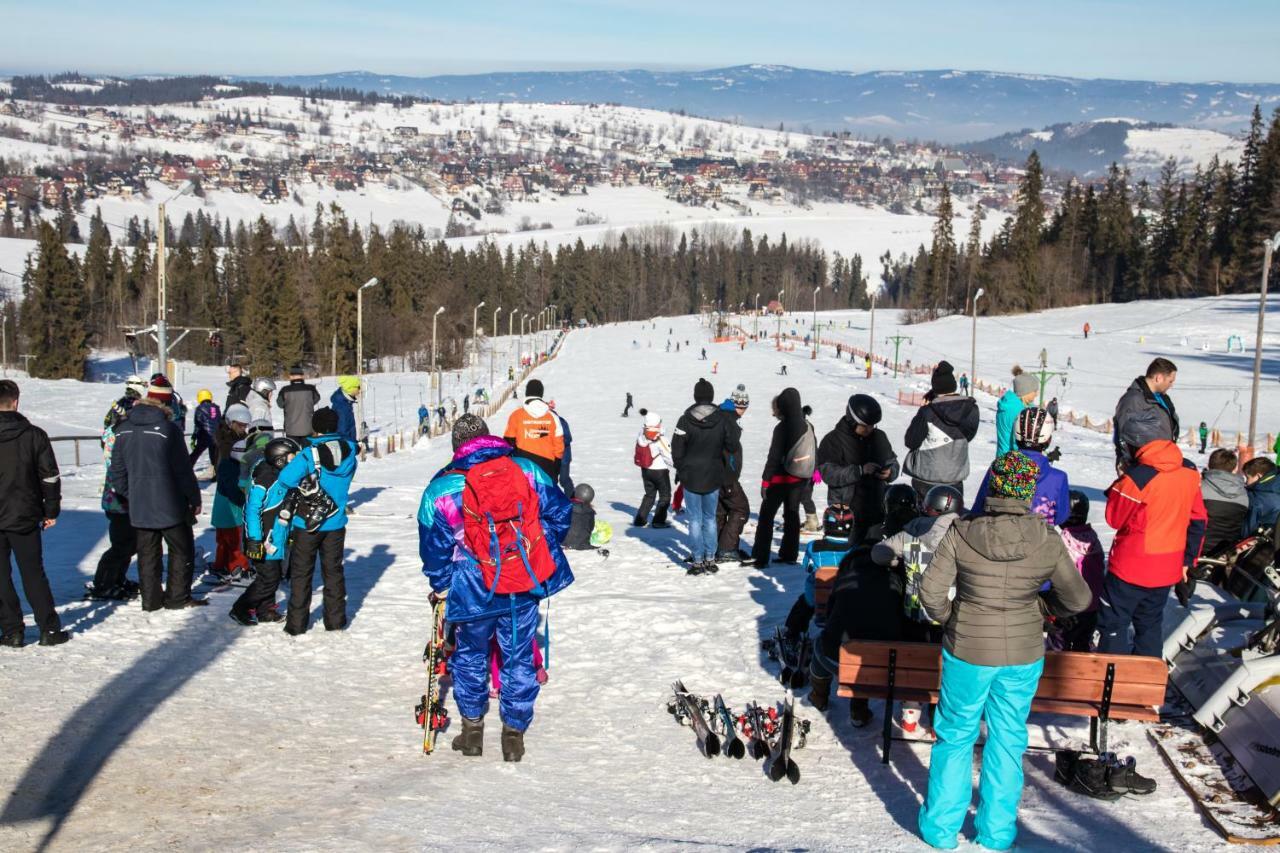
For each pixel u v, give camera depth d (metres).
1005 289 127.81
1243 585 7.91
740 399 11.55
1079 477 27.80
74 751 5.88
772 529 11.40
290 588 9.29
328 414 8.66
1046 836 5.10
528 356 104.12
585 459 35.34
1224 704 5.94
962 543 4.92
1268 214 109.06
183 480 8.94
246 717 6.71
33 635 8.13
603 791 5.77
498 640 6.23
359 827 5.07
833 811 5.48
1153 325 96.31
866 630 6.55
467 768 6.07
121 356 103.56
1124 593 6.49
